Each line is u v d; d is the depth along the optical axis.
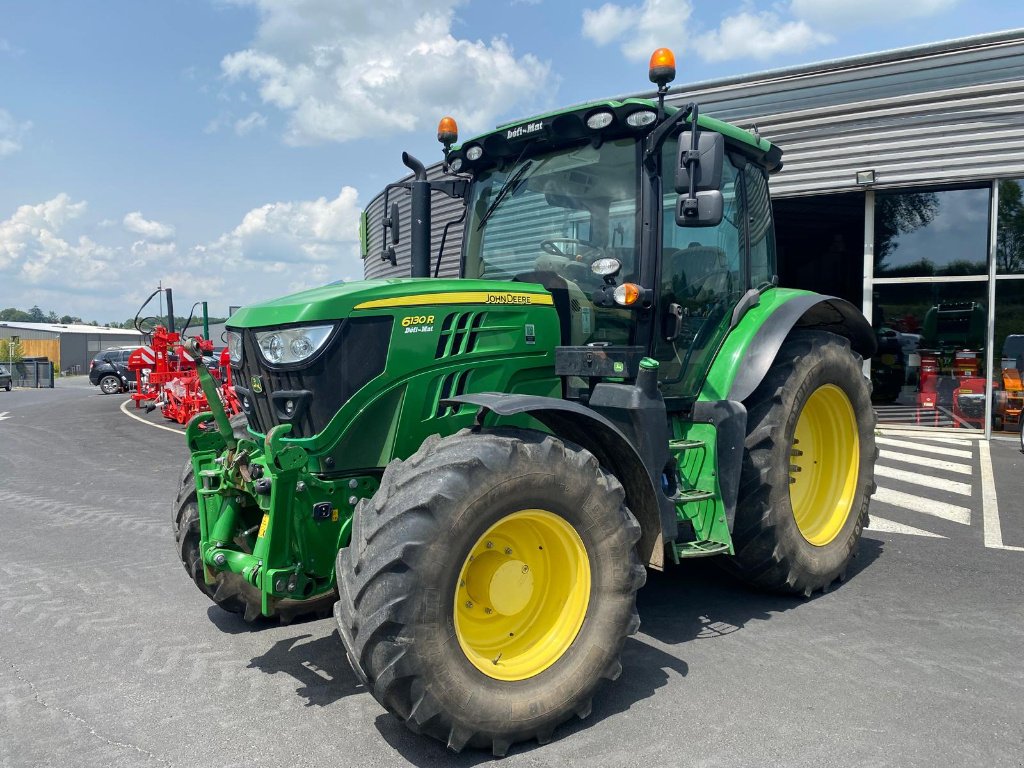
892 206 11.16
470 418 3.35
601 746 2.77
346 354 3.10
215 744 2.81
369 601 2.54
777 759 2.65
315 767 2.65
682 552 3.58
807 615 4.04
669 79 3.46
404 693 2.55
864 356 5.48
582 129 3.80
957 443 10.14
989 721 2.90
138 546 5.52
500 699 2.68
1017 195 10.34
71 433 12.80
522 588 2.88
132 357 17.22
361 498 3.12
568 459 2.89
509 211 4.20
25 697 3.20
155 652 3.65
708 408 3.93
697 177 3.31
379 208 16.83
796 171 11.45
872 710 2.99
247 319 3.34
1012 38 9.95
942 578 4.64
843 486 4.69
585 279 3.84
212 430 3.64
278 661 3.54
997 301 10.56
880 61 10.71
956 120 10.36
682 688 3.20
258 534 3.23
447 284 3.39
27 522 6.28
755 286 4.67
